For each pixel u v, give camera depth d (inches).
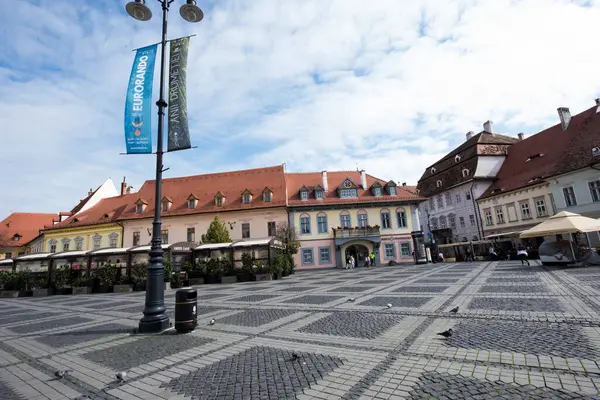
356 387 150.7
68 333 319.0
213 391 156.9
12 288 933.8
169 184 1690.5
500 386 141.9
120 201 1750.7
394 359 185.0
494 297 367.2
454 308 303.6
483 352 186.1
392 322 276.2
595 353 172.7
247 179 1631.4
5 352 257.6
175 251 952.3
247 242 979.9
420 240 1402.6
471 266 961.5
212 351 226.1
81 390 169.9
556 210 1214.9
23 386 178.9
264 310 384.2
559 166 1222.9
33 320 424.5
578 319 245.8
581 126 1247.5
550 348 185.5
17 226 2436.0
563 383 140.9
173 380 175.5
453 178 1771.7
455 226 1759.4
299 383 159.9
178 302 294.7
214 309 417.4
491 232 1524.4
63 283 919.0
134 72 347.3
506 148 1660.9
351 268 1326.3
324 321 299.7
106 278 880.3
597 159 1072.8
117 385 173.6
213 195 1577.3
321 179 1612.9
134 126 335.0
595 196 1092.5
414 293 444.8
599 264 695.1
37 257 1010.7
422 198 1448.1
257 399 144.9
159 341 264.8
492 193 1512.1
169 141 343.6
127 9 341.1
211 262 968.9
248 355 211.0
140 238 1533.0
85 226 1660.9
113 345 260.4
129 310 464.1
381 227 1432.1
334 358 193.9
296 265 1379.2
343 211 1443.2
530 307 300.4
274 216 1448.1
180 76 356.2
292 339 244.1
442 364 172.4
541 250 745.6
